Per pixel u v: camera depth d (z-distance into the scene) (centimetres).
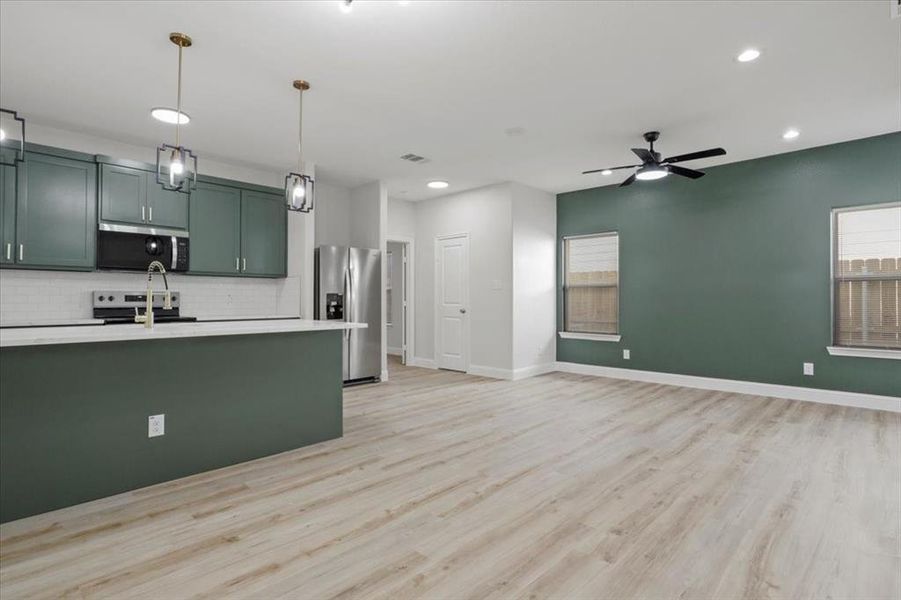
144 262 441
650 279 589
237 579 178
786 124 409
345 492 258
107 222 422
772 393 498
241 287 542
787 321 491
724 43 278
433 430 377
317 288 545
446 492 258
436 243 697
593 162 520
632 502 245
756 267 511
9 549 199
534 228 637
